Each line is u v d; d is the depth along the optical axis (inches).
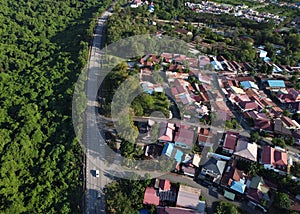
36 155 3996.1
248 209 3380.9
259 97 5191.9
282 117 4680.1
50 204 3346.5
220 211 3184.1
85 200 3341.5
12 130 4291.3
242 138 4247.0
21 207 3280.0
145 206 3275.1
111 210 3166.8
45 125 4441.4
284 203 3257.9
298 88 5536.4
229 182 3545.8
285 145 4136.3
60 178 3619.6
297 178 3661.4
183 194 3358.8
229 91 5251.0
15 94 5196.9
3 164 3683.6
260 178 3599.9
